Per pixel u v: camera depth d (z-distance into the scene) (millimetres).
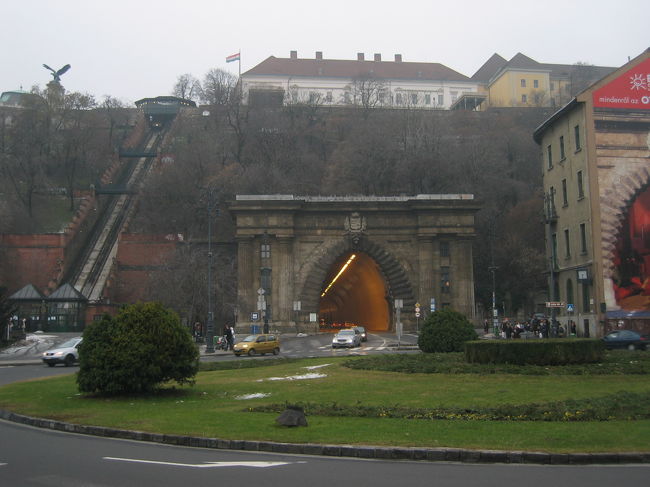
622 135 60250
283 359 40531
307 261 80438
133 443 15930
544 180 71938
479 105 179250
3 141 135125
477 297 99562
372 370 29406
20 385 28469
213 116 153750
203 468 12695
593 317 58500
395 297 80875
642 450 13586
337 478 11773
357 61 188375
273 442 14766
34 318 79500
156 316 24656
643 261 58438
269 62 181125
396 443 14469
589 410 17922
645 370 26141
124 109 175000
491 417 17688
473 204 80062
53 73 152000
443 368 27922
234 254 96562
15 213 110000
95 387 23766
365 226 80875
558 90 172625
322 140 144000
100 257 100562
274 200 78875
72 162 139625
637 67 61000
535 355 27984
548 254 65750
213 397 23547
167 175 109875
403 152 124688
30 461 13484
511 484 11273
